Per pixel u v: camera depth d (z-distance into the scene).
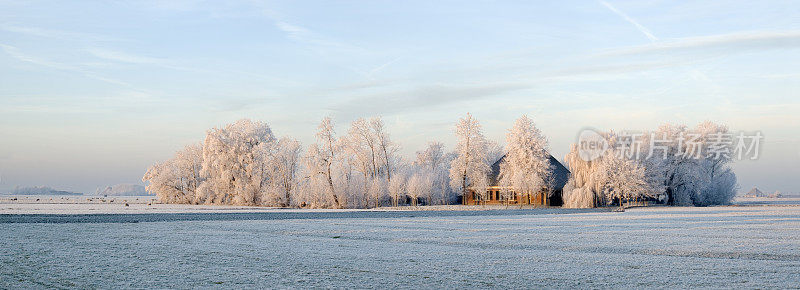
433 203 108.38
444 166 121.81
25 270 21.27
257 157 108.88
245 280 19.06
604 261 23.61
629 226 44.16
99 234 36.94
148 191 126.56
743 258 24.62
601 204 92.31
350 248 28.67
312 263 23.05
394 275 20.08
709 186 98.88
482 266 22.23
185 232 38.72
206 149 112.62
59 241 32.12
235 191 109.38
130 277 19.67
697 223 47.47
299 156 106.00
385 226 44.88
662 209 80.19
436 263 23.06
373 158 103.62
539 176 96.69
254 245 30.11
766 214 62.72
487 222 50.25
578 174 92.69
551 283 18.52
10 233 37.44
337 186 99.19
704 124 98.94
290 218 57.03
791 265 22.39
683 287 17.73
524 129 97.81
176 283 18.53
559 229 41.34
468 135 102.69
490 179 110.56
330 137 99.12
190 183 126.12
